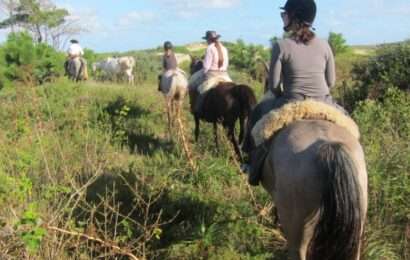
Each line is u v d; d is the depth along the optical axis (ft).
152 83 83.15
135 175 23.31
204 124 37.65
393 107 30.09
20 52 65.21
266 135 13.87
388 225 17.39
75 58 68.13
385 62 40.29
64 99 38.93
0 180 17.29
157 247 18.13
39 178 21.84
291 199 12.19
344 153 11.48
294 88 14.55
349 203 11.07
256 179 14.48
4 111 34.19
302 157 12.10
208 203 20.68
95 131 30.96
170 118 38.75
